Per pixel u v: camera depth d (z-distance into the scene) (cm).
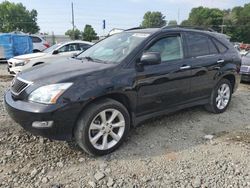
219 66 558
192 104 530
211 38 566
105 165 379
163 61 466
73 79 378
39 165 376
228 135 486
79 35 6662
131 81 416
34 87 374
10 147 418
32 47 1844
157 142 449
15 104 377
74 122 376
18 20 9125
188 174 363
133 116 438
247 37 9238
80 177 353
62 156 399
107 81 395
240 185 343
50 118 358
